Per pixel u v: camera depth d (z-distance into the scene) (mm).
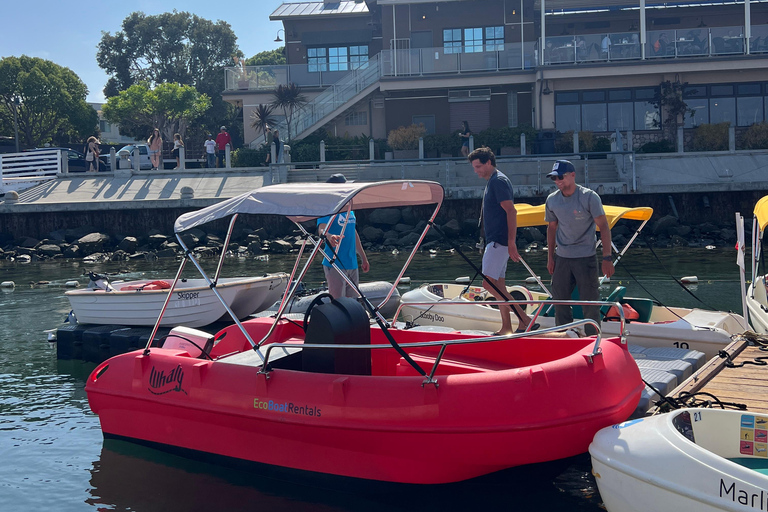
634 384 5238
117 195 27828
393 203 7242
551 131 29141
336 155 29922
